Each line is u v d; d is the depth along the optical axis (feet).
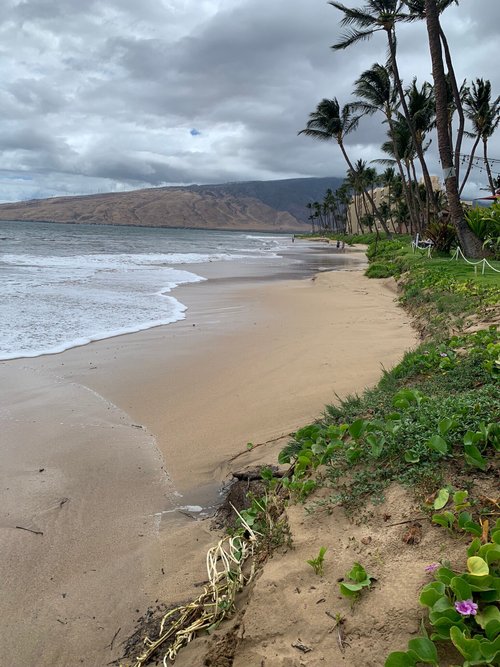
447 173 52.29
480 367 13.65
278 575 7.89
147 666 7.75
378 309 40.24
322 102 112.37
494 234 51.21
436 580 6.50
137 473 14.06
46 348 26.86
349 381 20.44
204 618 8.21
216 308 41.83
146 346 28.02
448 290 34.19
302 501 9.57
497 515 7.36
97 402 19.44
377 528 8.05
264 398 19.38
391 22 68.69
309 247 208.33
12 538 10.93
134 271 72.08
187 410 18.67
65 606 9.05
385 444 9.75
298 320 35.96
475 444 8.85
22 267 68.85
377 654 6.08
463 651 5.31
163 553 10.51
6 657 8.02
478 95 84.43
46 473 13.88
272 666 6.51
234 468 14.10
